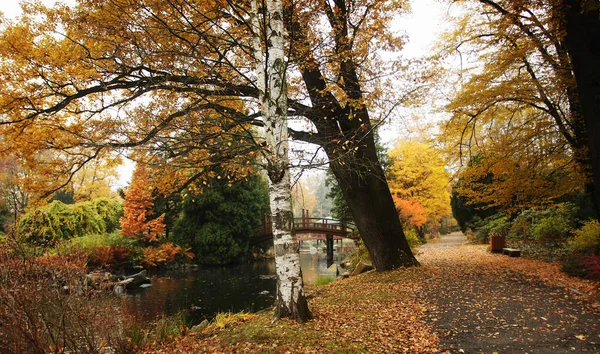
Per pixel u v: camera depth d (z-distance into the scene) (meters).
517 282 7.81
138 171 7.39
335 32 8.31
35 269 3.94
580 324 5.05
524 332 4.89
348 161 8.09
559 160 9.98
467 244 19.34
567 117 9.99
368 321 5.64
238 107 8.44
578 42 6.97
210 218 26.14
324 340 4.65
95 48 6.59
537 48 9.06
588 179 9.20
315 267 23.98
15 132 6.35
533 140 9.80
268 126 5.29
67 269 4.05
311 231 26.78
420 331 5.15
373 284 8.68
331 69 8.64
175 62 6.35
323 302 7.26
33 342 3.61
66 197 36.69
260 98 5.39
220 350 4.49
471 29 10.10
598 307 5.71
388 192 10.56
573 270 8.16
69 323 4.02
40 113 6.66
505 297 6.67
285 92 5.43
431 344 4.64
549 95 9.09
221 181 26.14
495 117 10.45
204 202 25.23
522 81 8.84
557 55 9.62
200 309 12.20
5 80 6.14
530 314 5.62
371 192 10.36
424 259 12.79
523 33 8.84
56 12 6.18
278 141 5.30
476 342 4.65
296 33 7.89
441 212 26.94
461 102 9.23
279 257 5.44
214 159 6.74
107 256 17.94
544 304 6.09
